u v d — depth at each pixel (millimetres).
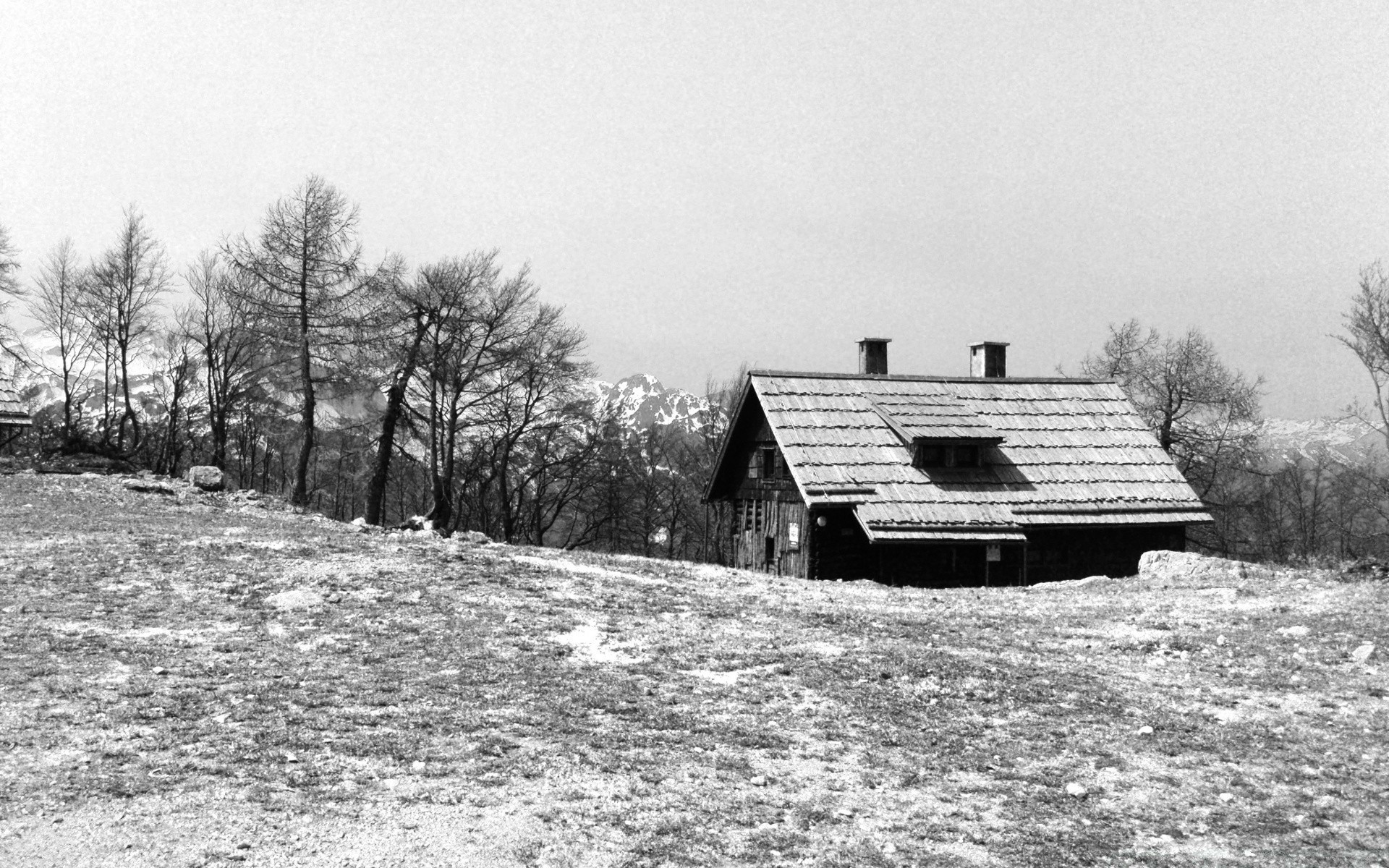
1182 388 66938
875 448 40906
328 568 24312
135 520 30484
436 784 12844
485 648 19234
